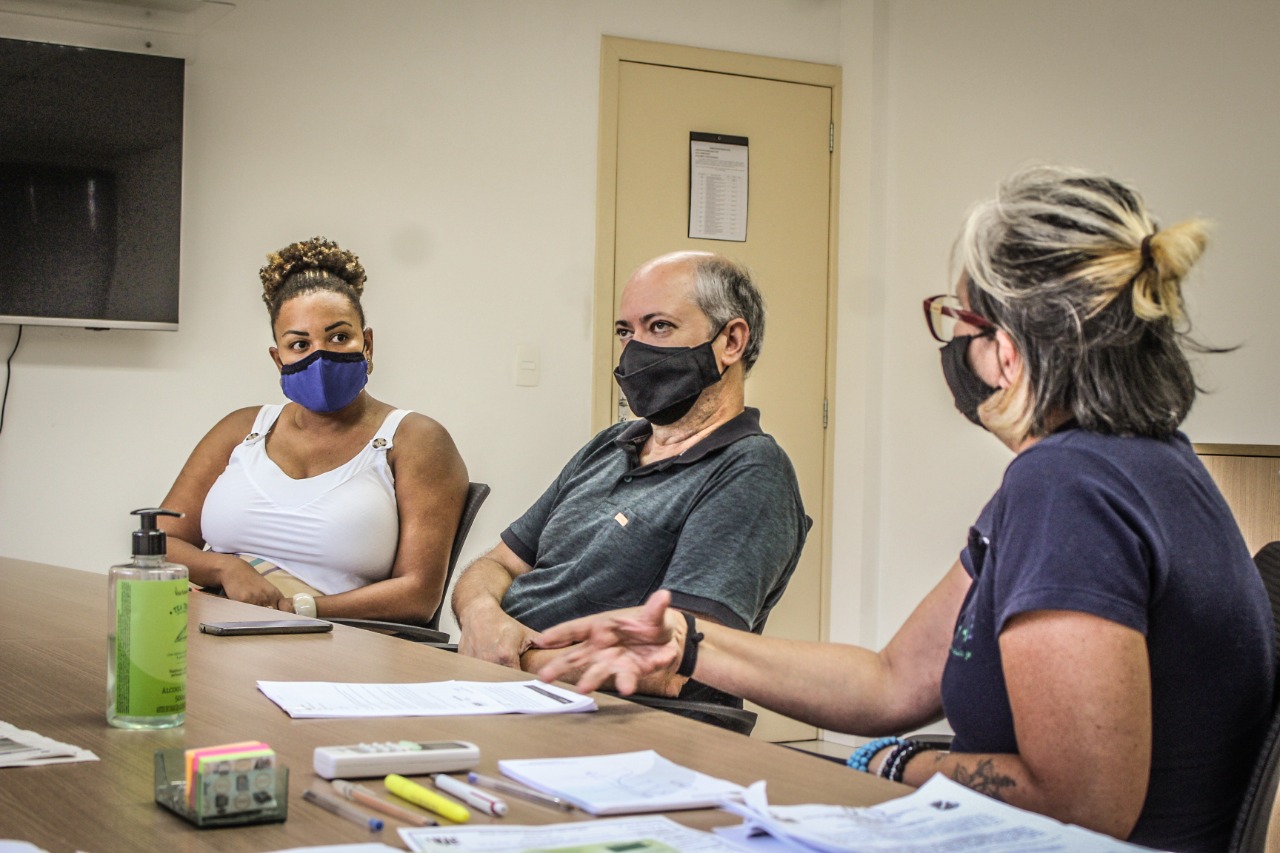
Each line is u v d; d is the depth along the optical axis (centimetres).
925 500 454
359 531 259
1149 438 106
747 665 137
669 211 437
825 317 460
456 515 267
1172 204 463
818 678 138
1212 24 470
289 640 161
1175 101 466
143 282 362
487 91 411
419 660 147
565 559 208
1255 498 332
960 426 460
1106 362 107
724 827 81
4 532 352
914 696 136
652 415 203
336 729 108
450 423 404
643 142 434
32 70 351
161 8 368
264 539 260
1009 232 112
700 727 113
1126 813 97
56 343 358
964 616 118
